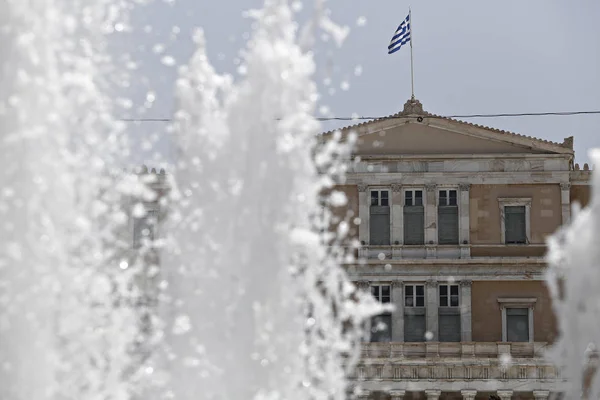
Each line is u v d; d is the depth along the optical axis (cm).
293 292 3538
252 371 3488
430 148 13888
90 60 3391
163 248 3594
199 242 3572
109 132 3391
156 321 3541
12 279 3184
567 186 13712
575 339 3419
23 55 3234
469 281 13575
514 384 12900
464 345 13150
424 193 13838
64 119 3288
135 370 3488
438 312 13562
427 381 12988
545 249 13625
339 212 13750
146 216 10494
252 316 3503
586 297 3403
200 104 3612
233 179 3588
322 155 3622
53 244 3225
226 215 3572
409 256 13725
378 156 13775
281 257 3534
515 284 13562
